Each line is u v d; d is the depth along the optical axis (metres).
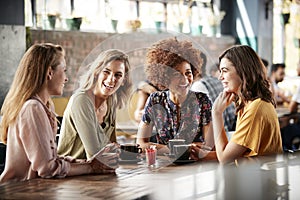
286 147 6.58
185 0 8.60
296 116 7.35
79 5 7.56
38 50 2.79
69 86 6.74
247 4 9.26
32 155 2.66
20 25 6.70
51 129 2.76
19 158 2.75
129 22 7.89
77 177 2.69
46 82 2.79
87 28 7.62
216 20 8.93
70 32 7.28
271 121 3.16
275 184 2.36
